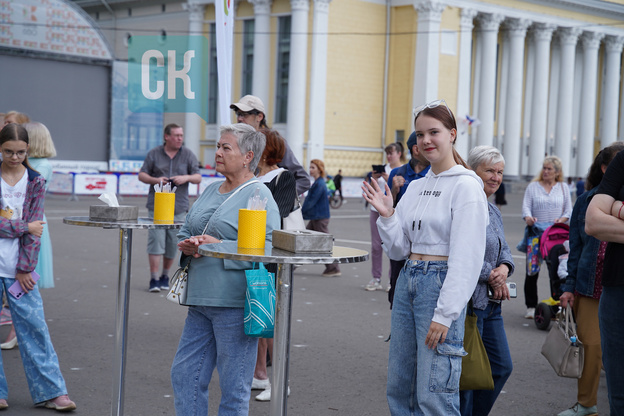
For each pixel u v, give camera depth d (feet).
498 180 15.26
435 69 136.67
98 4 153.89
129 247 14.80
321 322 28.02
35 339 17.26
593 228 12.34
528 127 169.99
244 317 12.81
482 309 14.42
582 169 172.76
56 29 110.93
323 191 38.91
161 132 122.93
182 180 33.14
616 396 12.84
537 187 30.68
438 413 11.78
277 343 11.48
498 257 14.73
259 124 20.51
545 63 159.43
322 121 131.34
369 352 23.73
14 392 18.75
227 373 13.15
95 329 25.63
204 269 13.10
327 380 20.62
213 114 141.59
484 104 150.41
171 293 13.37
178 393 13.53
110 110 116.88
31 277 17.03
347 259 10.76
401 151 34.78
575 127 181.78
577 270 17.46
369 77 137.90
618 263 12.57
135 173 104.01
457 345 11.84
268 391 18.93
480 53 154.61
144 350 23.11
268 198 13.28
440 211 12.03
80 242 50.93
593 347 17.42
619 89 188.85
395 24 139.33
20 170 17.15
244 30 139.33
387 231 12.48
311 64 129.90
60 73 112.16
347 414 17.90
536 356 23.98
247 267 13.00
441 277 11.93
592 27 167.43
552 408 18.81
